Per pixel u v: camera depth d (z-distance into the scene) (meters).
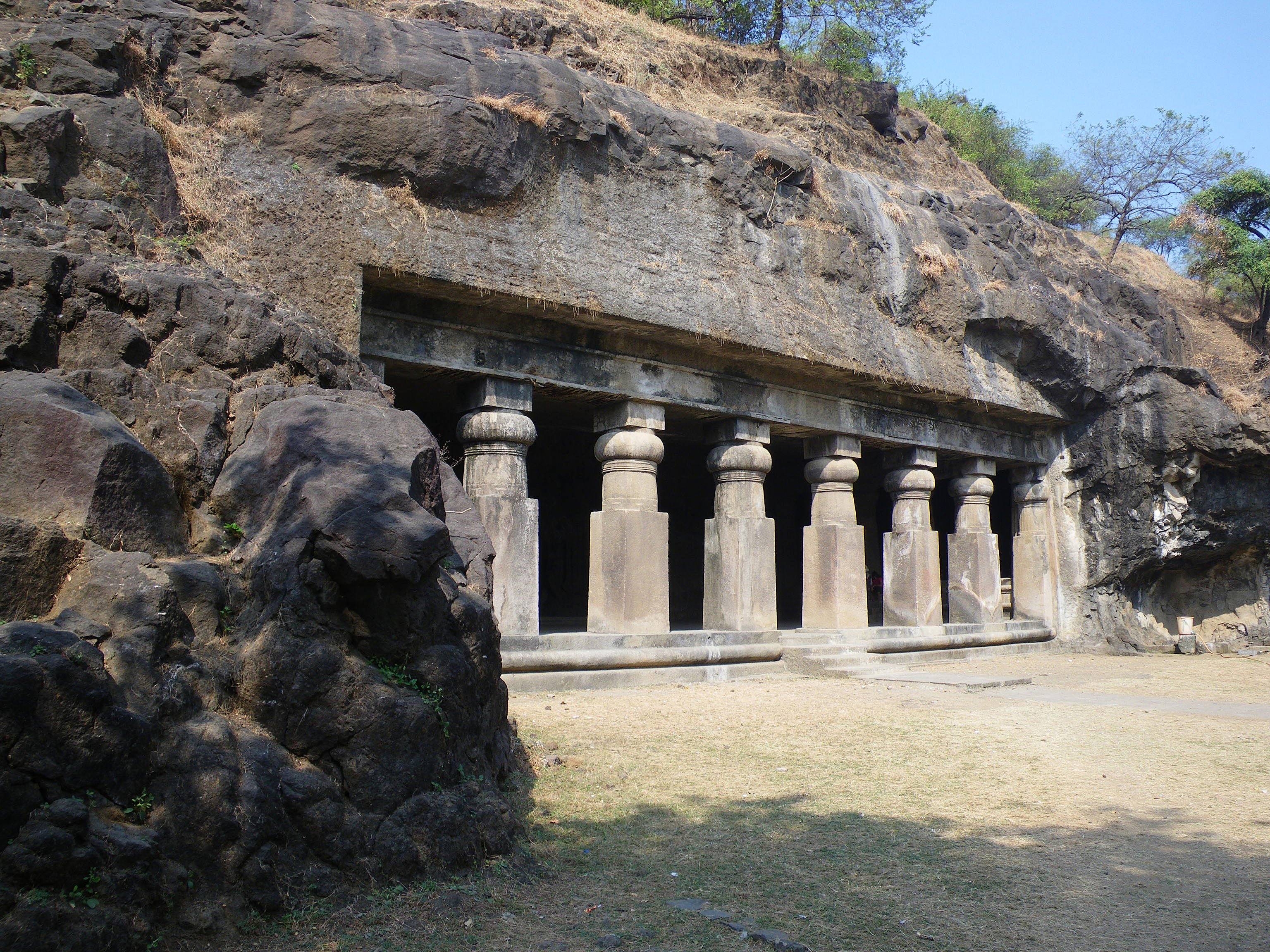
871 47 24.41
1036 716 10.70
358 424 6.27
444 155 10.77
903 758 8.54
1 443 5.15
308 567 5.21
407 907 4.57
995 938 4.66
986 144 30.34
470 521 7.16
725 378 14.65
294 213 9.97
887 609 17.94
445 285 11.06
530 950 4.32
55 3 8.99
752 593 14.84
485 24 13.12
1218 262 24.84
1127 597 20.48
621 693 12.20
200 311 6.92
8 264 6.09
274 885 4.39
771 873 5.54
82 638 4.44
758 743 9.06
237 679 5.00
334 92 10.36
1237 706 11.63
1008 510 24.83
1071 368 18.61
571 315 12.30
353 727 4.94
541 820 6.35
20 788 3.78
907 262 16.06
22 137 7.64
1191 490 19.28
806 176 14.74
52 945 3.56
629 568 13.52
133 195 8.42
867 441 17.11
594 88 12.48
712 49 17.20
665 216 13.10
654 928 4.64
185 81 9.73
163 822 4.23
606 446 13.91
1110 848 6.09
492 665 6.13
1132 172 29.73
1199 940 4.66
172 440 6.13
